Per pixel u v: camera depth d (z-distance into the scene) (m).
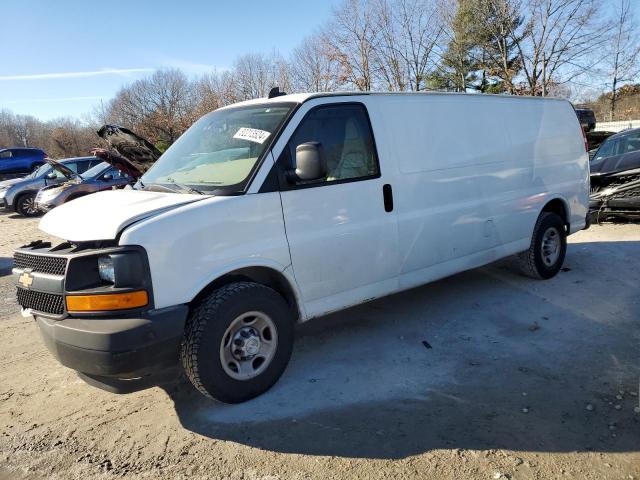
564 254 6.28
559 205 6.27
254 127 3.95
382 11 31.16
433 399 3.55
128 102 46.75
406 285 4.55
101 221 3.25
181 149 4.41
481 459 2.88
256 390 3.63
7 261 9.56
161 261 3.14
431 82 35.34
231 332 3.48
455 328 4.79
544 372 3.84
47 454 3.20
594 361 3.96
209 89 35.72
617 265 6.55
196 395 3.78
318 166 3.53
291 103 3.97
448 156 4.81
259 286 3.58
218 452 3.10
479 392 3.61
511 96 5.62
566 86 30.86
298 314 3.89
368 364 4.14
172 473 2.94
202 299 3.45
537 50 28.20
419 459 2.91
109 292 3.04
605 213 8.80
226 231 3.41
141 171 6.06
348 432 3.21
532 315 5.01
